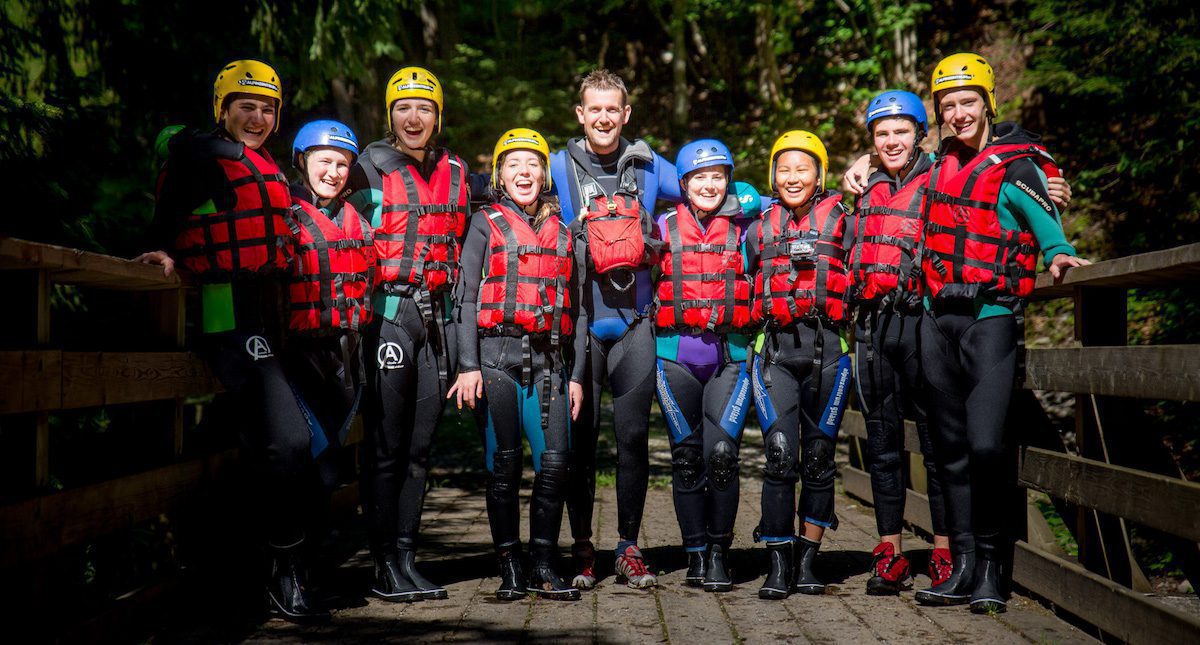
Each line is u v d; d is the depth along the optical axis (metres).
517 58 18.89
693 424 4.30
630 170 4.47
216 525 4.23
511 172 4.09
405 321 4.04
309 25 10.38
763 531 4.19
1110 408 3.62
